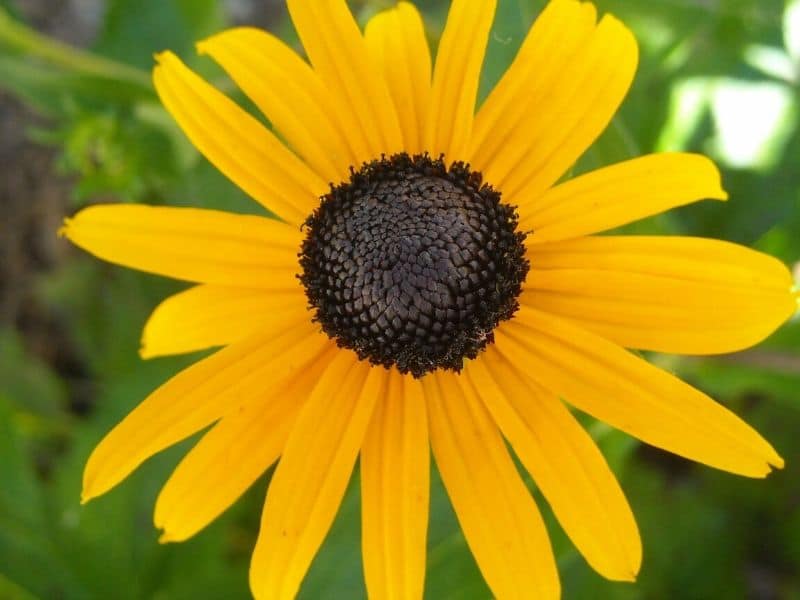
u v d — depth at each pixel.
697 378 0.16
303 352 0.11
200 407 0.11
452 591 0.14
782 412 0.16
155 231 0.11
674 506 0.16
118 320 0.18
